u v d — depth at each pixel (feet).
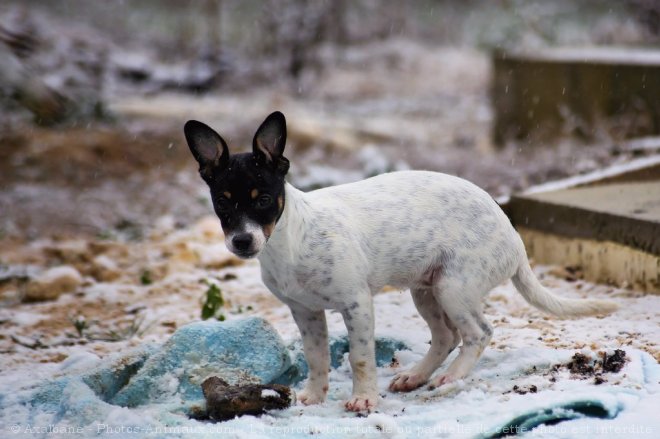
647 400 24.54
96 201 64.13
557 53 76.59
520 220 44.96
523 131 77.20
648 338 30.14
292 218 26.03
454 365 27.84
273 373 28.30
